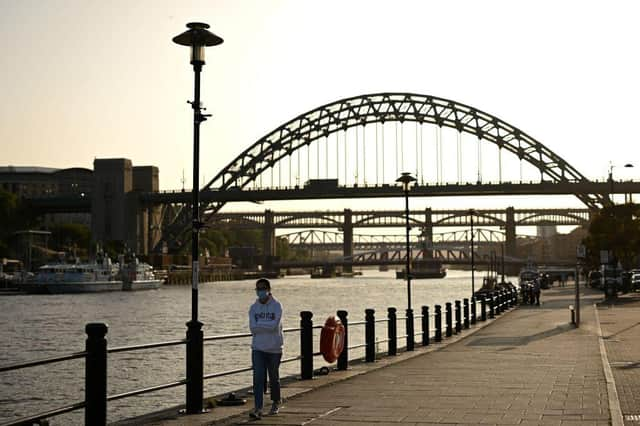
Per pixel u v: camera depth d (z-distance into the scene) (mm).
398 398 18672
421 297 156750
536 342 34312
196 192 18672
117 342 66125
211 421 16047
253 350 16547
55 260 194000
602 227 109500
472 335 39250
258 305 16609
